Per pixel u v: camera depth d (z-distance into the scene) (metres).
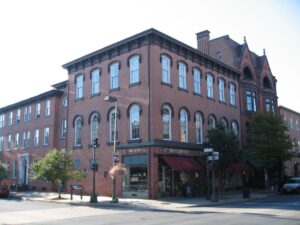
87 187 31.94
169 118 28.95
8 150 46.31
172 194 28.17
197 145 30.97
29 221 15.12
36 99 42.12
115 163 25.69
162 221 14.37
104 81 31.86
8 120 47.69
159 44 29.00
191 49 32.16
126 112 29.14
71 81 35.78
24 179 42.56
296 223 13.04
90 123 32.72
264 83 46.16
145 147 27.00
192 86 32.31
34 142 41.44
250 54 43.47
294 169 51.44
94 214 17.86
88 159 32.34
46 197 29.30
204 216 16.14
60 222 14.68
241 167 34.75
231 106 37.91
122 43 30.03
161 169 27.78
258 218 14.81
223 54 42.50
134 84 28.83
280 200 25.95
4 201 27.06
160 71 28.66
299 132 55.41
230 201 24.70
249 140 38.56
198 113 32.69
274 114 38.62
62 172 27.80
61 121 38.44
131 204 22.58
